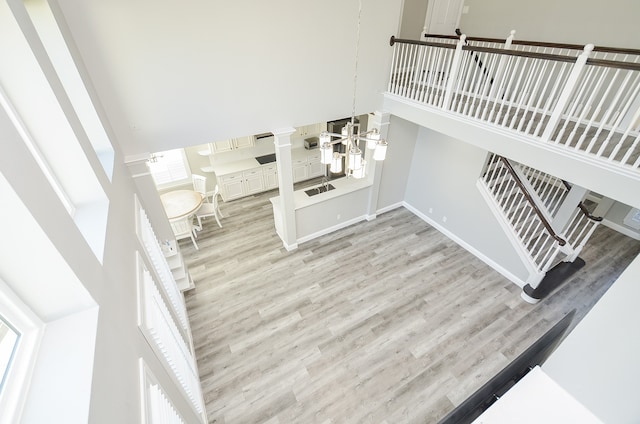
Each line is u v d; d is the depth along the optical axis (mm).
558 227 4973
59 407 905
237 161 7523
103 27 2801
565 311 4359
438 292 4707
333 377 3605
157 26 3008
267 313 4410
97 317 1207
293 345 3963
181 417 2117
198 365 3740
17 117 1517
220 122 3824
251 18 3412
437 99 4406
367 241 5824
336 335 4082
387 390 3475
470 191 5164
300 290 4777
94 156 1989
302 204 5320
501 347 3920
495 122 3471
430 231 6082
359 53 4359
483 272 5062
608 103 4254
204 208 6137
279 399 3400
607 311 2529
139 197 3699
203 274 5129
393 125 5406
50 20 2217
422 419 3230
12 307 1048
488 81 3455
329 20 3879
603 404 2693
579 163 2861
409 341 3996
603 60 2480
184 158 6770
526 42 3834
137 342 1694
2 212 885
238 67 3607
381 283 4887
